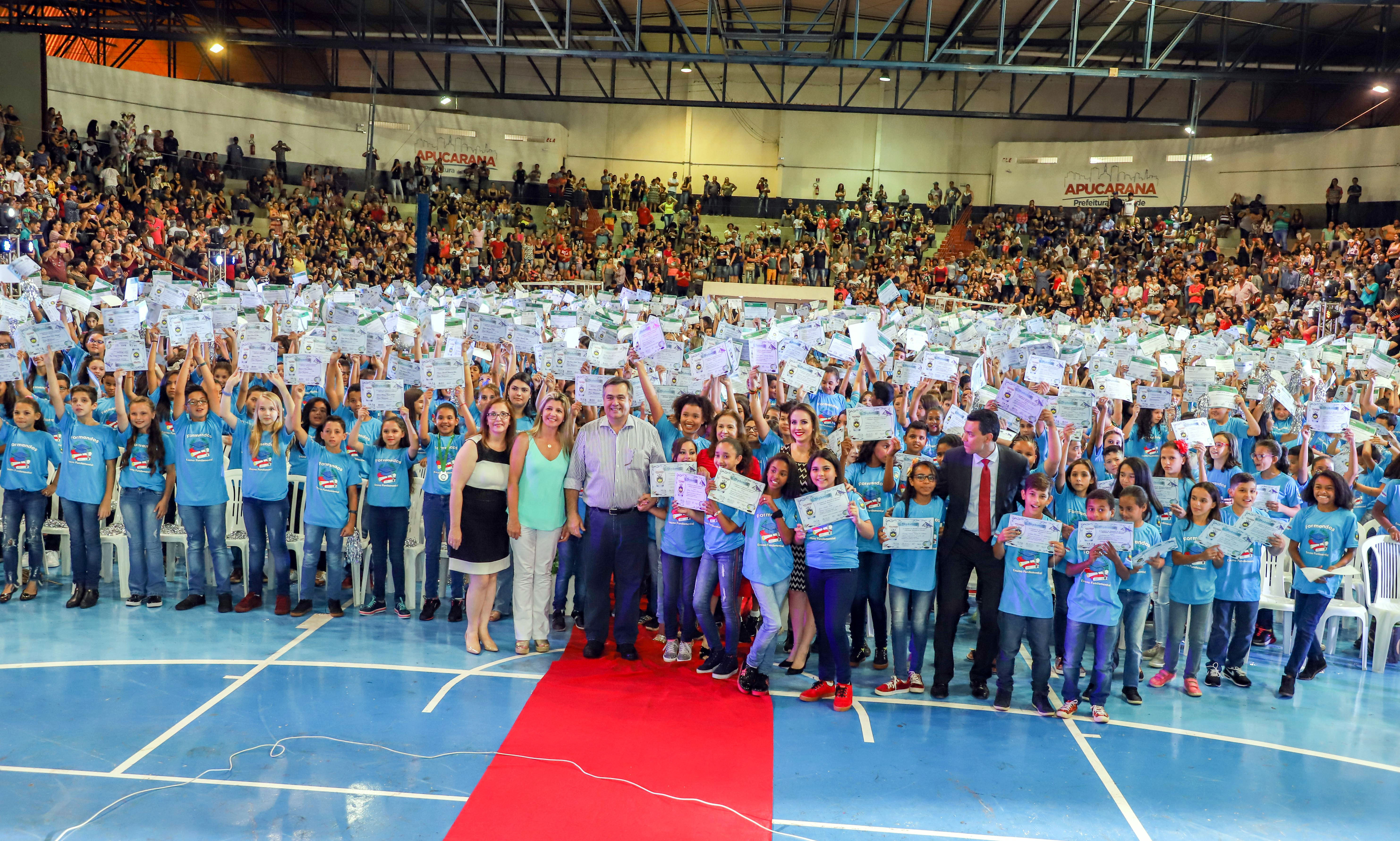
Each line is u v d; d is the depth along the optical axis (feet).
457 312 40.06
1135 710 22.36
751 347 25.66
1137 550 22.30
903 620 22.53
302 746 18.78
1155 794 18.30
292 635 24.84
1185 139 100.32
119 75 87.30
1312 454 30.99
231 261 74.74
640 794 17.46
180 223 78.48
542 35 104.32
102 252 62.54
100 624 24.98
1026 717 21.72
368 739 19.19
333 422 25.80
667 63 100.58
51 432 28.55
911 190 108.17
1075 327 47.06
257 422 25.70
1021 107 94.27
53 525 28.43
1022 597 21.52
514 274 93.20
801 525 21.54
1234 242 97.45
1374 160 90.27
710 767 18.58
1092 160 103.35
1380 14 82.99
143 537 26.22
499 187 105.40
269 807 16.58
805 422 21.36
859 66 74.33
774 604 21.62
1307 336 70.33
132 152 82.64
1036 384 29.78
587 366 29.45
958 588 22.54
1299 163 94.89
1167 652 24.09
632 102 93.35
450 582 28.71
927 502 22.54
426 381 25.07
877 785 18.19
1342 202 92.68
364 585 27.89
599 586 23.73
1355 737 21.24
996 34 101.96
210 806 16.57
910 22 101.35
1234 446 28.37
